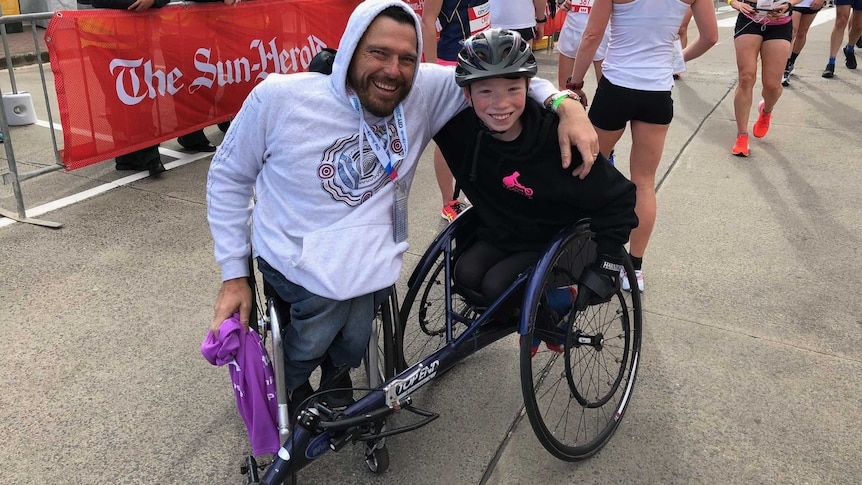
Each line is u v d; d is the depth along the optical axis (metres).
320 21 5.71
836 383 2.59
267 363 1.83
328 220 1.80
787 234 3.91
